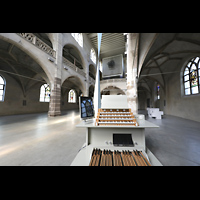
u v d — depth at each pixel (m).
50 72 7.46
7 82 9.54
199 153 2.10
